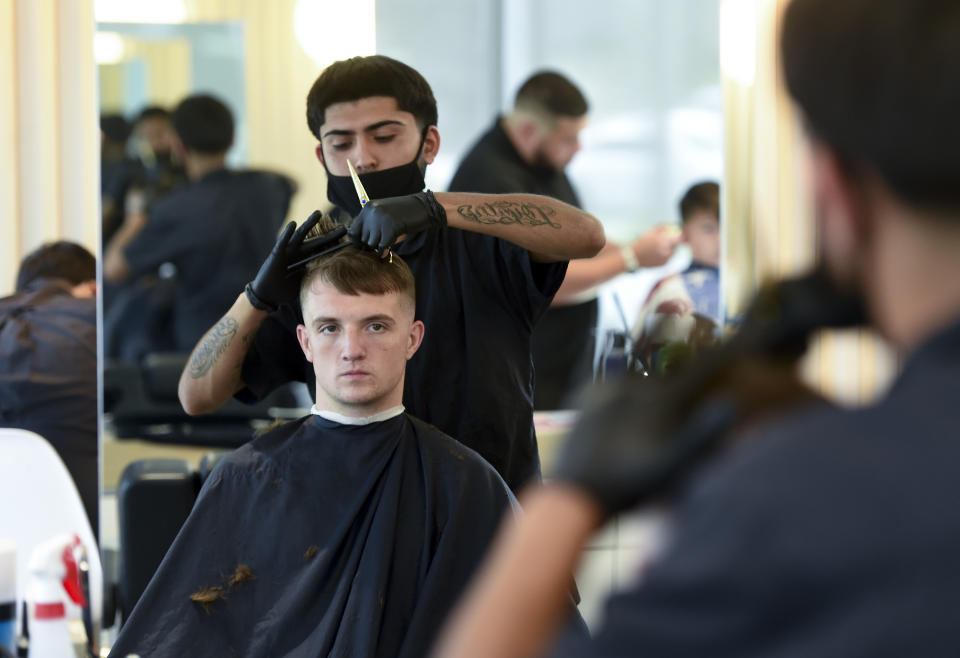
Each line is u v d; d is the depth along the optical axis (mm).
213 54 4547
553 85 4828
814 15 951
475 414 3115
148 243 4562
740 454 939
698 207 4922
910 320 951
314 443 2828
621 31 4859
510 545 979
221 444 4570
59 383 4527
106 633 4293
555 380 4836
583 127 4875
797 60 962
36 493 3205
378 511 2752
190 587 2707
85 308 4590
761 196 4918
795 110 999
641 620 902
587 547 1010
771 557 870
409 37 4703
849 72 921
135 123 4539
